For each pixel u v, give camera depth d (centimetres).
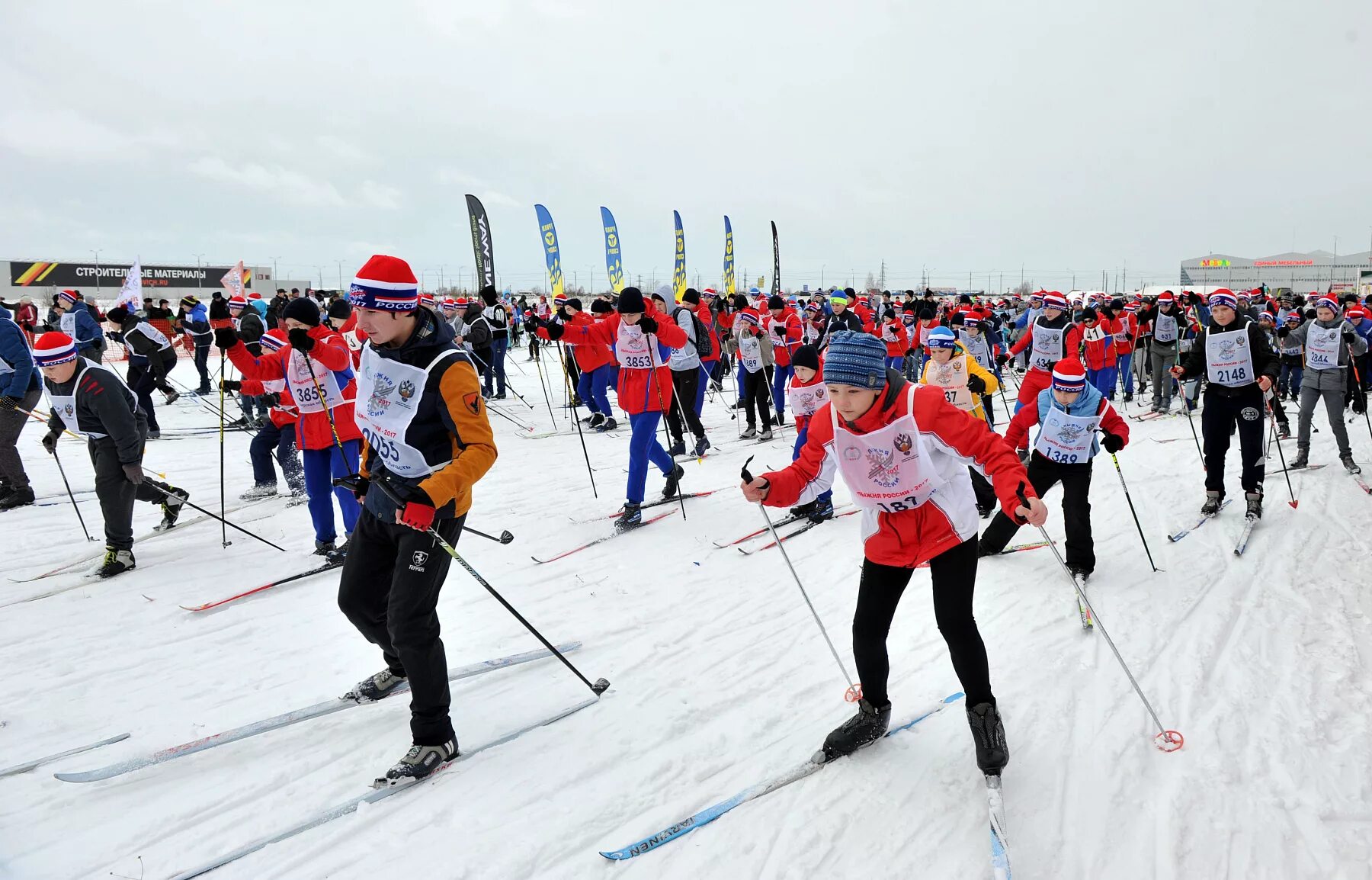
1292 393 1273
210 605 436
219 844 246
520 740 307
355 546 293
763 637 409
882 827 258
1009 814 263
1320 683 354
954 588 273
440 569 279
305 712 316
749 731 316
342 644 396
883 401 256
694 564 518
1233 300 590
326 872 234
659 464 646
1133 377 1499
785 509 644
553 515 632
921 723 319
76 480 717
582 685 354
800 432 584
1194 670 363
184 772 284
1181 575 491
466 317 1248
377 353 270
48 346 446
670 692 347
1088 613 411
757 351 938
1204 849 249
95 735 308
